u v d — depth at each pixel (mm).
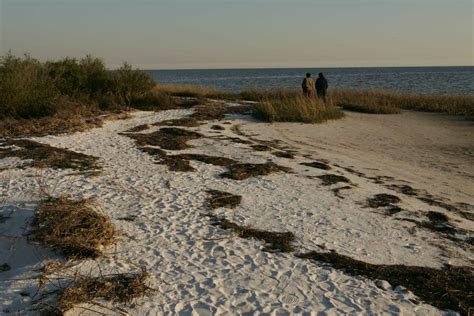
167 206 10039
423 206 10531
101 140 16000
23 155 13297
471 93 47344
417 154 15992
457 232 9156
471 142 18203
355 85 70312
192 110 23984
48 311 6406
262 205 10336
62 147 14609
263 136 18359
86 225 8422
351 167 13883
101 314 6348
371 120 23656
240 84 79312
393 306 6648
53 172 11906
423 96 31375
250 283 7168
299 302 6695
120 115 21141
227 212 9875
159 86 35750
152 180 11727
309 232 8984
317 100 24016
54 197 9906
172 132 17875
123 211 9664
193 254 8016
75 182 11219
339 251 8250
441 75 125438
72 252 7812
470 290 7113
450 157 15562
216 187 11422
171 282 7137
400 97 30984
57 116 19031
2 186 10773
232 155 14688
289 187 11586
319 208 10227
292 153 15500
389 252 8266
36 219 8758
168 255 7949
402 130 20859
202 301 6660
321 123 21969
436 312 6547
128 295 6734
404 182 12438
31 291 6926
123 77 25047
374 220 9648
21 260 7797
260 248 8305
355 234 8953
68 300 6559
